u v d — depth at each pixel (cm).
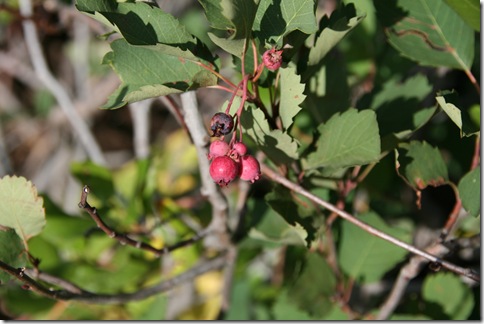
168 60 45
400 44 52
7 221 48
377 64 63
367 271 56
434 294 56
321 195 52
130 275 61
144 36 44
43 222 48
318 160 48
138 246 50
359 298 62
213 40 43
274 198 48
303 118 61
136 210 61
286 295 57
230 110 45
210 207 64
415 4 52
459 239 51
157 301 62
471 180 48
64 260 61
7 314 63
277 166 48
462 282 56
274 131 45
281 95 45
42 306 62
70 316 62
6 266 46
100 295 51
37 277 49
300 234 48
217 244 62
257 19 44
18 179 47
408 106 51
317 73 50
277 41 44
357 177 52
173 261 62
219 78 45
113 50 44
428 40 52
